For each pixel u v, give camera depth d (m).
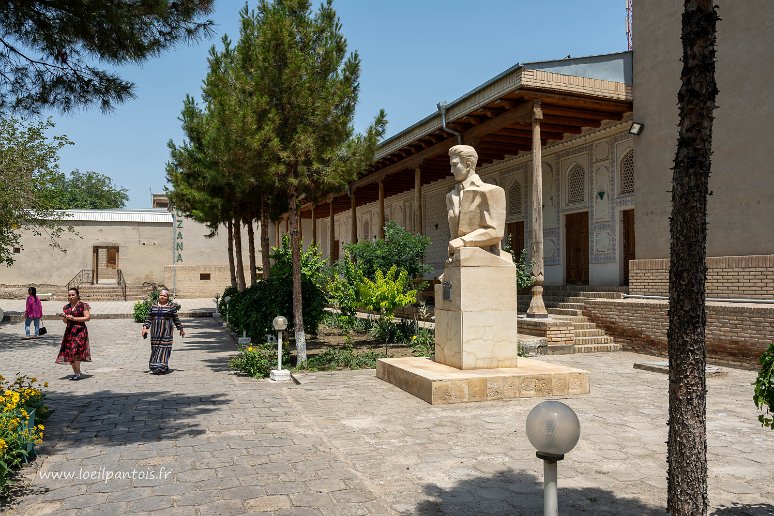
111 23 6.04
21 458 5.13
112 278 39.34
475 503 4.25
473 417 6.80
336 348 12.49
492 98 13.73
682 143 3.30
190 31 6.52
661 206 13.00
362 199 29.39
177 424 6.63
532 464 5.11
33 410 5.84
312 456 5.39
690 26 3.29
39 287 33.59
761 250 11.10
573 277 16.89
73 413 7.19
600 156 15.77
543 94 13.16
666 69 12.91
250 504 4.24
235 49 11.91
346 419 6.79
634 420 6.57
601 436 5.92
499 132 15.95
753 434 6.02
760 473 4.84
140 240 35.16
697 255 3.26
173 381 9.66
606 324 13.26
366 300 13.41
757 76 11.20
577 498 4.31
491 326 8.35
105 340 16.73
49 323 22.83
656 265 13.01
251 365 10.17
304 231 40.16
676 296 3.32
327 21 10.97
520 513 4.08
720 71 11.78
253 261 18.91
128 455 5.44
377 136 11.29
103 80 6.67
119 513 4.09
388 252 14.81
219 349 14.38
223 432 6.26
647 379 9.27
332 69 10.93
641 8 13.49
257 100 10.10
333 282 14.67
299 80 10.38
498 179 20.16
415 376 8.00
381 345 13.90
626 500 4.27
